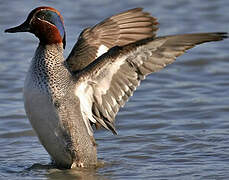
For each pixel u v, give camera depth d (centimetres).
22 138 1301
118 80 1045
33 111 1053
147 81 1702
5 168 1114
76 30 2117
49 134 1061
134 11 1184
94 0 2533
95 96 1070
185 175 1055
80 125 1064
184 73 1764
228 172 1063
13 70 1752
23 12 2323
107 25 1207
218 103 1499
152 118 1417
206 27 2166
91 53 1182
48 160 1163
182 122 1386
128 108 1483
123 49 1002
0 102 1519
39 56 1074
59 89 1048
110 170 1094
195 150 1205
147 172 1079
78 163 1091
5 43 2020
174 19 2283
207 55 1903
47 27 1087
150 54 1010
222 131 1313
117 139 1287
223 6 2448
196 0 2556
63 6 2433
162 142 1258
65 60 1096
